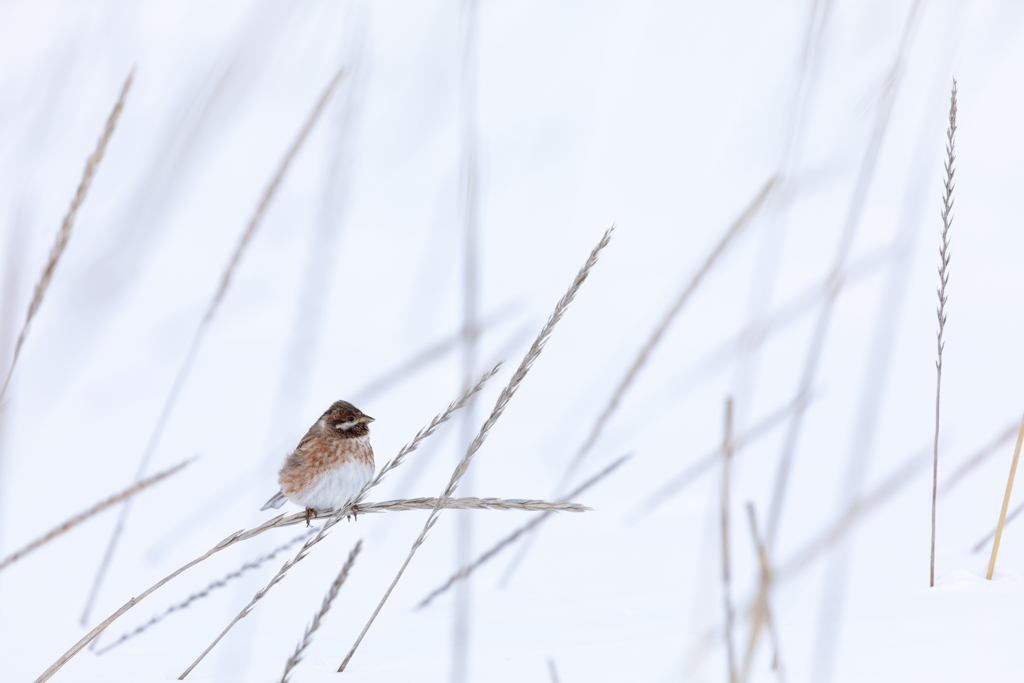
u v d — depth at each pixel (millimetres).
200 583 17125
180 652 16875
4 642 16953
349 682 16734
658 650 16750
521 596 17000
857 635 16734
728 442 15219
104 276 17328
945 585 16844
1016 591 16812
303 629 16938
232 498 17375
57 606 17062
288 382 17031
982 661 16672
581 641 16797
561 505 16703
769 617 15273
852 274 17375
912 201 16844
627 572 17062
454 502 16719
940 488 17156
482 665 16750
